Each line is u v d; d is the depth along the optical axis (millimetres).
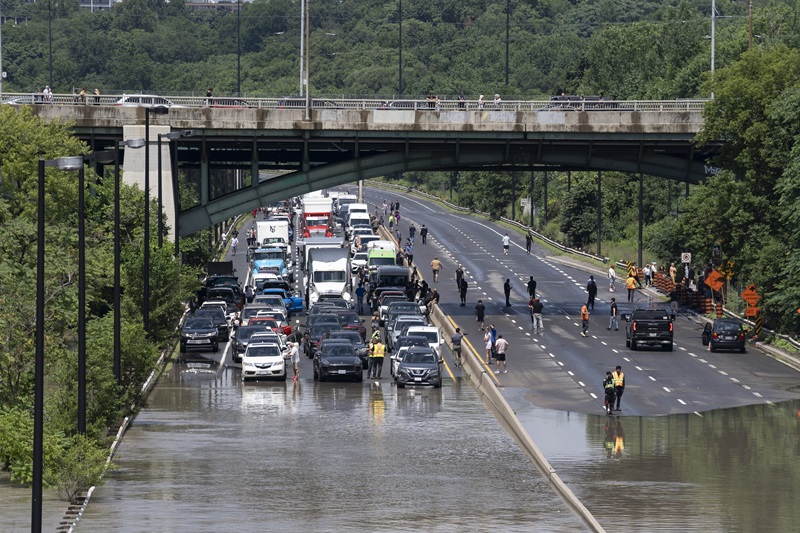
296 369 185625
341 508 111750
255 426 150500
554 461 133375
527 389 178125
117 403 141250
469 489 120000
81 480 114375
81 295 119312
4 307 142625
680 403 170000
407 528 105000
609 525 107250
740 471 130000
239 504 112625
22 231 172750
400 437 144625
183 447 137750
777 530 106250
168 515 108125
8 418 122188
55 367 140875
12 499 113250
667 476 127312
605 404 164000
